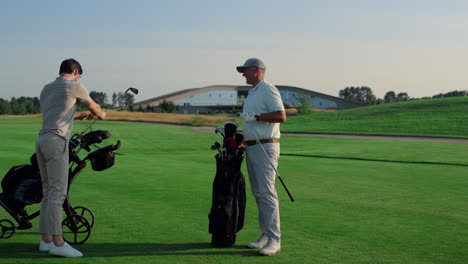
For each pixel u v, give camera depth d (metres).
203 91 163.25
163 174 9.65
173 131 31.44
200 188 7.84
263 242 4.46
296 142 23.56
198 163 12.09
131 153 16.48
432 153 16.23
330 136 29.95
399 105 58.44
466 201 7.01
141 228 5.07
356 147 19.92
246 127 4.50
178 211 5.97
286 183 8.80
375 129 40.44
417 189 8.16
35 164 4.46
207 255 4.13
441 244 4.59
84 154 13.28
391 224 5.45
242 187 4.57
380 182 9.02
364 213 6.05
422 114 50.03
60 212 4.09
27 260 3.91
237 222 4.54
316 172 10.55
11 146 16.45
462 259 4.12
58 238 4.04
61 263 3.83
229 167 4.45
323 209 6.29
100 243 4.47
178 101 160.88
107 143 21.48
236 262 3.94
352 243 4.60
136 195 7.09
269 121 4.35
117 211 5.91
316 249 4.38
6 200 4.47
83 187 7.80
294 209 6.27
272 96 4.38
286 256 4.14
